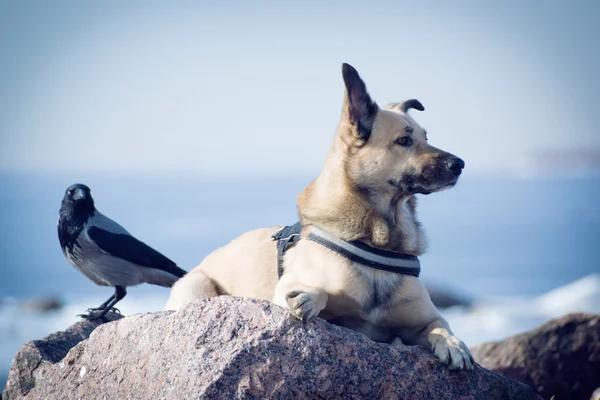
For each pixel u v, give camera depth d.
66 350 7.85
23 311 26.19
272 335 5.30
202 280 7.37
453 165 6.27
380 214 6.17
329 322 6.12
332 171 6.37
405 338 6.30
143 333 5.81
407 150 6.32
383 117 6.42
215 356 5.23
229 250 7.47
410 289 6.09
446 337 5.71
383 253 6.02
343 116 6.39
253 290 7.00
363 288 5.99
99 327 6.25
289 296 5.48
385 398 5.34
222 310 5.57
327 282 5.99
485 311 25.72
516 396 5.71
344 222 6.11
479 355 10.03
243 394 5.06
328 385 5.23
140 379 5.59
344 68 6.30
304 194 6.72
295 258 6.33
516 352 9.71
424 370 5.50
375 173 6.22
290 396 5.14
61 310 26.72
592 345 9.52
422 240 6.43
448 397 5.46
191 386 5.11
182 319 5.64
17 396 7.35
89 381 6.04
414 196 6.71
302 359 5.24
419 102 7.53
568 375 9.46
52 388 6.29
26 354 7.56
